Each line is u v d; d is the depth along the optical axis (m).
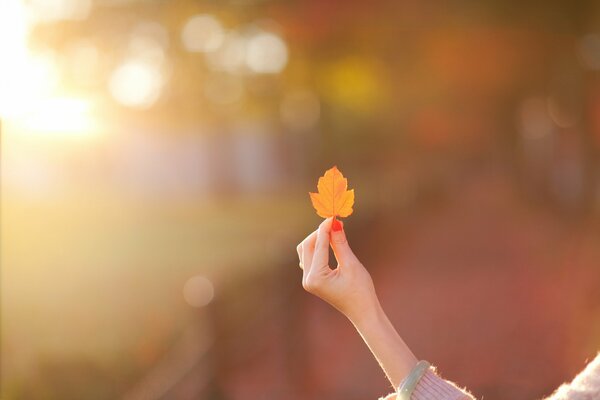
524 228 24.05
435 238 22.03
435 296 12.70
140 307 9.80
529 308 11.15
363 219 16.83
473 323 10.43
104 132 30.31
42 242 15.15
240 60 31.89
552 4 23.05
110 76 27.02
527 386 7.10
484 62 29.78
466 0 23.20
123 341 7.68
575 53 27.31
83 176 26.42
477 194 41.94
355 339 9.09
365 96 34.66
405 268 16.25
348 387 7.31
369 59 29.59
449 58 29.42
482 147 45.75
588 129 25.69
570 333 8.98
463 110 37.53
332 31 26.31
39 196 19.77
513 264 16.39
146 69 31.44
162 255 16.50
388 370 1.83
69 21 23.00
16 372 6.57
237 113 38.91
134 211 28.33
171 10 25.34
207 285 8.37
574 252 16.62
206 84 34.34
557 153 34.06
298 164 44.59
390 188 25.61
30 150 14.66
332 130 38.66
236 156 44.19
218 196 40.06
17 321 8.10
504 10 23.23
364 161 39.50
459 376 7.68
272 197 38.50
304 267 1.92
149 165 39.47
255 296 9.14
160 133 38.88
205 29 27.62
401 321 10.89
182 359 6.49
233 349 7.61
